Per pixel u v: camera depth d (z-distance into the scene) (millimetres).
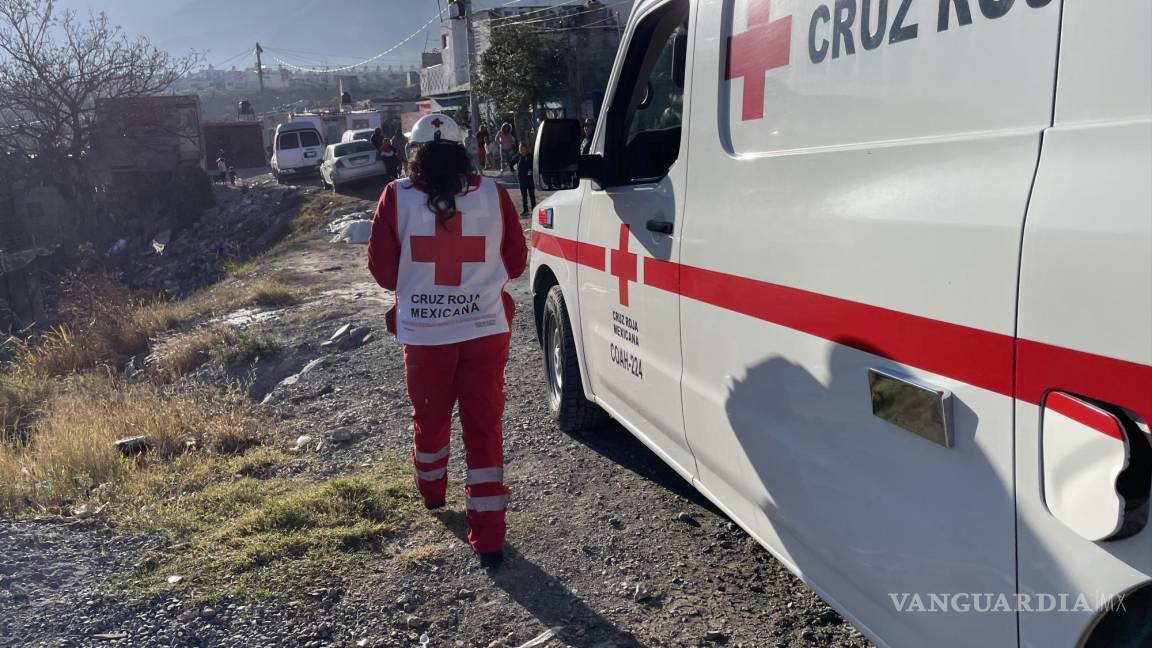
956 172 1914
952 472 1935
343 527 3947
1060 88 1675
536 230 5480
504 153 26375
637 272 3723
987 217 1788
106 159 32812
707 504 4234
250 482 4578
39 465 4746
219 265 23250
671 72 3990
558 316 5035
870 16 2223
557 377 5340
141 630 3191
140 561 3674
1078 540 1621
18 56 29750
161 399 6801
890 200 2105
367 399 6270
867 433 2225
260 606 3359
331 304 10234
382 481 4523
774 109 2664
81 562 3666
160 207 32938
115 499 4375
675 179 3332
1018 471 1741
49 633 3156
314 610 3348
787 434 2615
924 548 2055
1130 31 1538
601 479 4566
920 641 2137
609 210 4074
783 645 3092
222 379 7488
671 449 3674
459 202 3520
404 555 3711
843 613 2484
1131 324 1466
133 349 9750
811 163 2436
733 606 3344
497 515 3607
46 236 31141
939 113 1992
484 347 3621
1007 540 1792
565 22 35438
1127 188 1499
